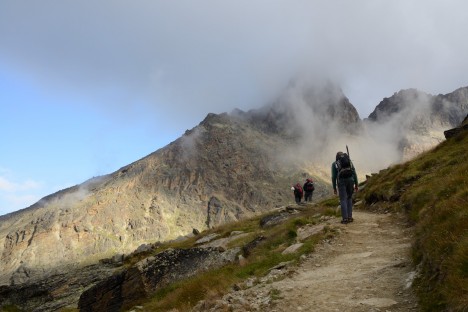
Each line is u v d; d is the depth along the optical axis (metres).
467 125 25.89
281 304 8.63
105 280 24.03
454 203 9.28
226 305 9.66
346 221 17.28
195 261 21.89
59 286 46.41
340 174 17.52
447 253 7.44
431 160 22.75
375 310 7.44
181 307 12.75
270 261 13.86
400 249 11.70
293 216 26.45
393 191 21.58
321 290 9.13
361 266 10.68
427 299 7.07
